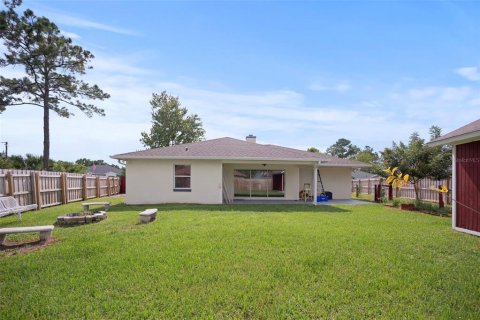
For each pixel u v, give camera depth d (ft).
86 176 66.49
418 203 47.91
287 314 12.48
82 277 16.28
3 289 15.02
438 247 22.52
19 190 41.34
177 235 25.25
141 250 20.86
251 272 16.85
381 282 15.64
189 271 16.94
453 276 16.70
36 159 70.03
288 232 26.45
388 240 24.18
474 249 22.07
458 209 29.35
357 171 110.52
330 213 41.06
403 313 12.66
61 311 12.85
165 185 54.60
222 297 13.89
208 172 54.85
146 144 144.36
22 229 23.26
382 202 58.34
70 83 82.94
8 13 70.08
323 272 16.94
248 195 63.72
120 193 96.43
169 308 12.94
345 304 13.43
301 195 65.92
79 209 45.19
